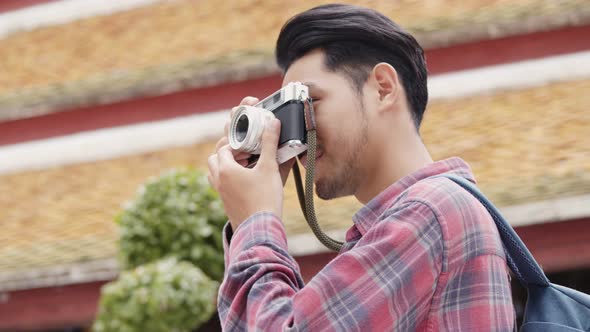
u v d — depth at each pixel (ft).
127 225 19.24
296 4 30.37
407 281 4.29
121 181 28.17
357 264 4.32
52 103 28.96
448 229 4.42
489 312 4.42
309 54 5.20
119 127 28.63
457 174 5.00
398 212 4.46
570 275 27.58
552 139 21.42
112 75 28.86
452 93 25.96
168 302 17.40
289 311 4.27
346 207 20.42
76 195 27.84
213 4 32.27
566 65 25.09
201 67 26.73
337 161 5.05
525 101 24.47
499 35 23.86
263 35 28.89
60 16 35.29
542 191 18.40
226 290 4.66
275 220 4.79
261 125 5.10
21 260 23.26
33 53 33.01
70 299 22.89
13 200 28.53
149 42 31.09
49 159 30.94
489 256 4.53
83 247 23.17
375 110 5.05
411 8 26.45
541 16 23.34
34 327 23.29
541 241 18.57
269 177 4.99
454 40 24.20
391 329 4.26
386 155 5.04
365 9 5.21
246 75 26.16
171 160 28.71
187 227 18.74
